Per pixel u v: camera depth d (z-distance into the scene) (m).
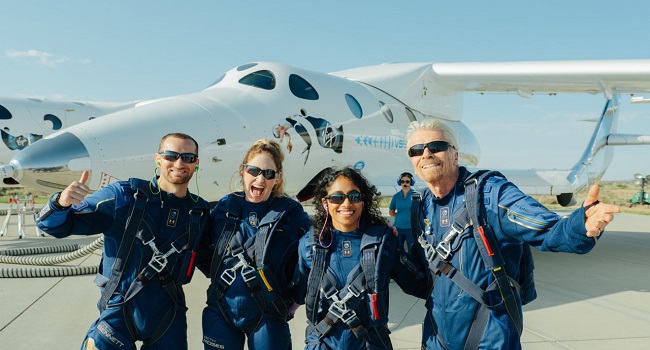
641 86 8.59
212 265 2.61
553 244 1.88
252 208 2.67
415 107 9.70
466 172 2.24
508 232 2.06
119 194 2.50
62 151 5.25
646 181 29.95
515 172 10.72
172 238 2.52
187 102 6.47
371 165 8.15
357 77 9.35
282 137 6.74
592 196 1.74
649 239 12.52
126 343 2.46
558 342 4.24
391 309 5.21
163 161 2.51
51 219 2.30
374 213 2.39
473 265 2.12
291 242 2.66
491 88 10.48
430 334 2.33
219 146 6.15
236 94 6.91
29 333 4.27
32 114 14.41
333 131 7.40
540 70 8.95
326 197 2.32
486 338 2.11
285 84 7.16
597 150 12.76
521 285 2.38
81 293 5.70
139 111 6.12
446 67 10.05
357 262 2.32
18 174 5.21
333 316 2.30
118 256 2.46
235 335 2.64
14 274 6.52
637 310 5.35
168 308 2.53
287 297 2.69
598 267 8.08
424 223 2.31
